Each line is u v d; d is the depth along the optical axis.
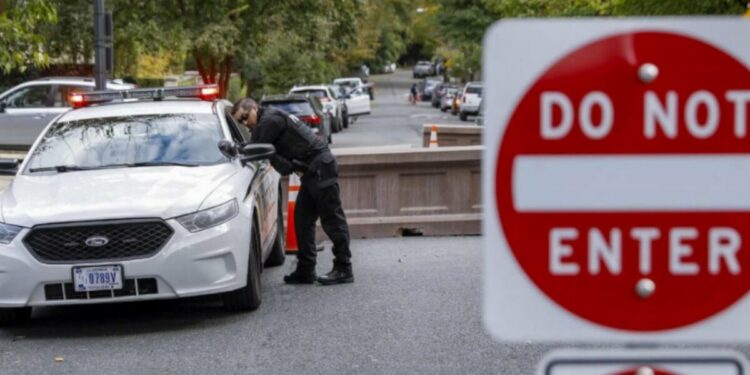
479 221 23.50
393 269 18.88
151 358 12.91
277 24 50.19
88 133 16.44
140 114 16.95
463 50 107.44
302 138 17.00
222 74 52.25
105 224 13.60
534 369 11.94
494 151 4.36
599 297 4.41
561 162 4.35
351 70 162.38
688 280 4.40
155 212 13.72
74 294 13.62
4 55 21.09
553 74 4.32
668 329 4.43
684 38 4.31
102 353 13.25
